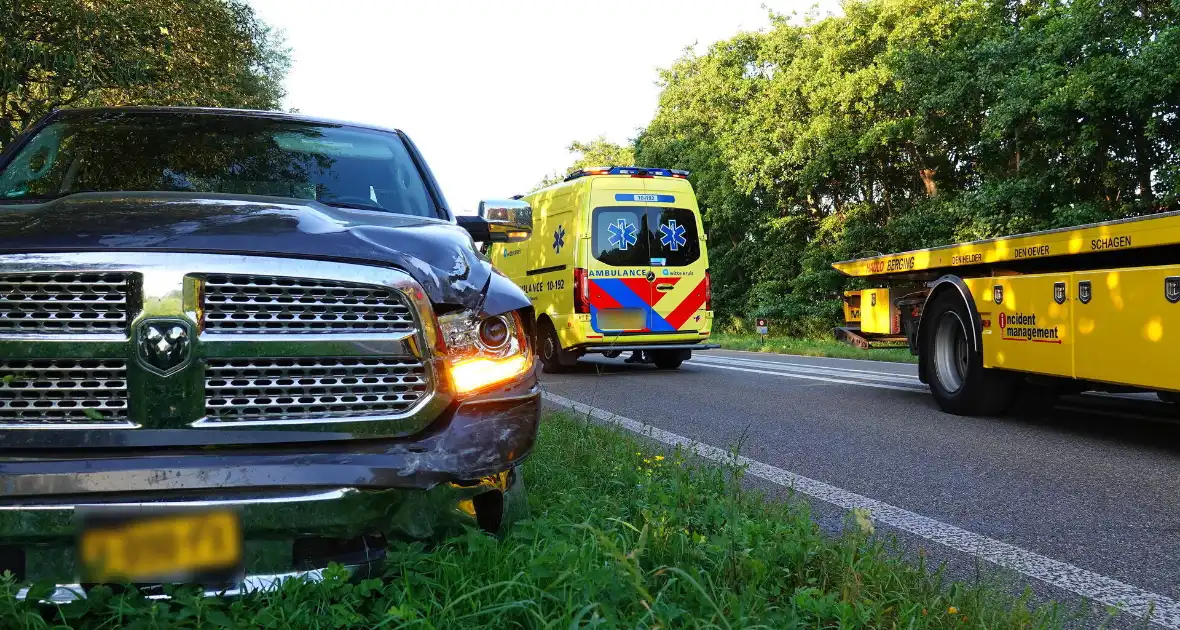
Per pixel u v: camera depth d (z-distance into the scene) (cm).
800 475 540
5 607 228
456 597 253
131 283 247
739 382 1144
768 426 743
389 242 283
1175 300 540
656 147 4050
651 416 806
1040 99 1911
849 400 925
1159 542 400
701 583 270
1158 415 791
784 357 1769
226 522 243
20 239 249
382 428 264
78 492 236
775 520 357
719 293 3772
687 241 1316
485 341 284
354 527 254
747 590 266
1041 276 674
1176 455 602
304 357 258
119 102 1122
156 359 246
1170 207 1792
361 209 398
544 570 252
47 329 244
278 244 261
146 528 239
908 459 593
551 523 314
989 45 2169
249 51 1427
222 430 252
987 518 440
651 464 479
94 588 236
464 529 273
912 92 2450
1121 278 588
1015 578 324
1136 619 308
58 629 229
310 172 416
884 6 2648
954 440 668
